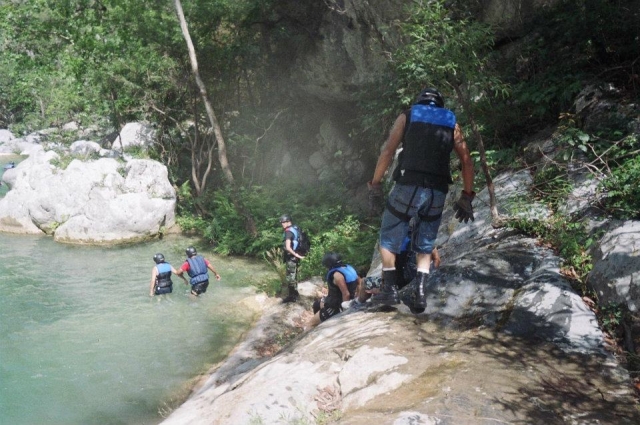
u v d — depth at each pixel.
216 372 7.00
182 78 16.11
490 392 3.29
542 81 7.66
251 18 15.34
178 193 16.50
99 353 7.77
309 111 17.77
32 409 6.22
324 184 16.34
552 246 5.07
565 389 3.35
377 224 12.61
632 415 3.11
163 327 8.75
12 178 20.06
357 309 4.86
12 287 10.60
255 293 10.37
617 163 5.42
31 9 15.49
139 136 18.88
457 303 4.43
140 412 6.17
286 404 3.59
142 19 14.36
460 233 6.23
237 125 17.98
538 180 6.21
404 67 6.29
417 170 3.71
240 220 14.10
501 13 9.57
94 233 13.98
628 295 3.95
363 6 13.40
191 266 10.27
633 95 6.48
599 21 7.24
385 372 3.64
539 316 4.07
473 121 5.59
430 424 3.02
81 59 16.12
